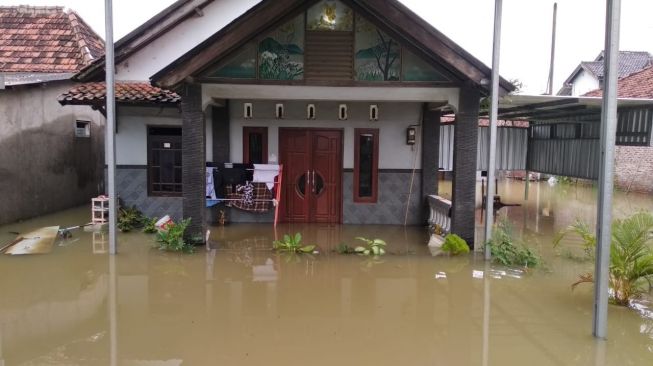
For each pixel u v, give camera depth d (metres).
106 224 9.95
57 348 4.67
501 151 14.43
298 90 8.18
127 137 10.26
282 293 6.27
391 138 10.53
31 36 12.55
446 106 9.21
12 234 9.04
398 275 7.06
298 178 10.60
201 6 11.20
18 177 10.05
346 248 8.31
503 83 7.73
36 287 6.39
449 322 5.40
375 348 4.75
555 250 8.55
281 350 4.67
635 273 5.77
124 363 4.38
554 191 17.06
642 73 15.71
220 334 5.01
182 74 7.46
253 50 7.86
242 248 8.43
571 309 5.79
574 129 12.85
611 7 4.81
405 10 7.38
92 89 9.88
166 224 8.65
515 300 6.08
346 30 7.87
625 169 16.33
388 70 7.96
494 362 4.48
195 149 8.16
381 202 10.63
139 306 5.77
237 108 10.38
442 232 9.22
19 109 10.03
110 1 7.31
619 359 4.55
